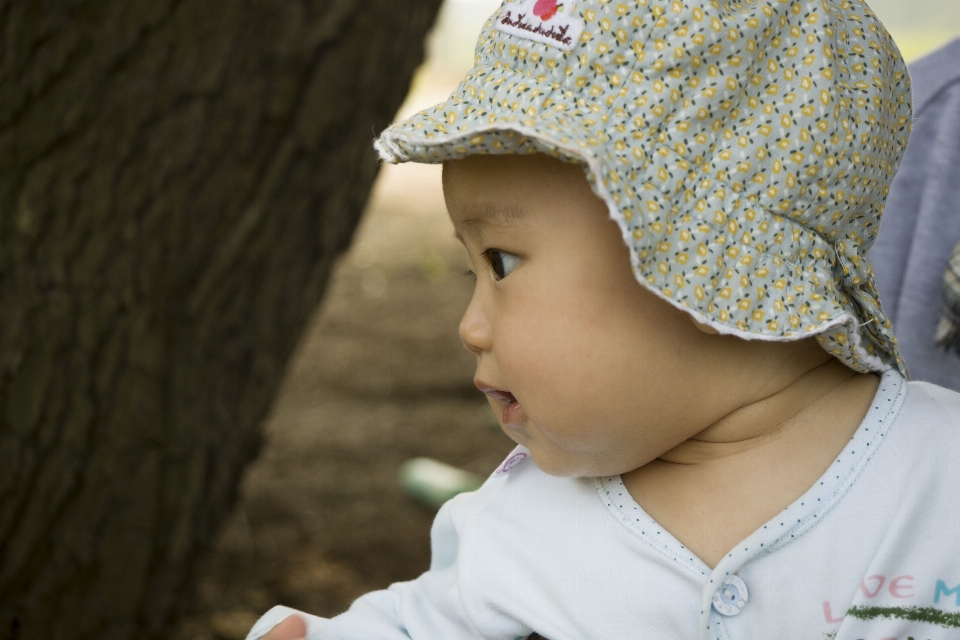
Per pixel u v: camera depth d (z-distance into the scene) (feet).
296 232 7.74
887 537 3.69
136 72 6.90
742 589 3.79
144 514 7.73
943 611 3.61
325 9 7.23
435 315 23.85
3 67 6.75
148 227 7.17
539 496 4.57
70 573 7.66
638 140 3.56
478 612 4.47
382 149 4.17
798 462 3.93
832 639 3.68
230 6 6.97
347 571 13.46
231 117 7.15
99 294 7.19
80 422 7.37
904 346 5.59
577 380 3.79
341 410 18.67
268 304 7.82
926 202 5.66
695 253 3.55
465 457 16.93
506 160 3.84
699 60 3.60
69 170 6.95
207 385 7.75
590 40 3.67
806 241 3.73
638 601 4.01
